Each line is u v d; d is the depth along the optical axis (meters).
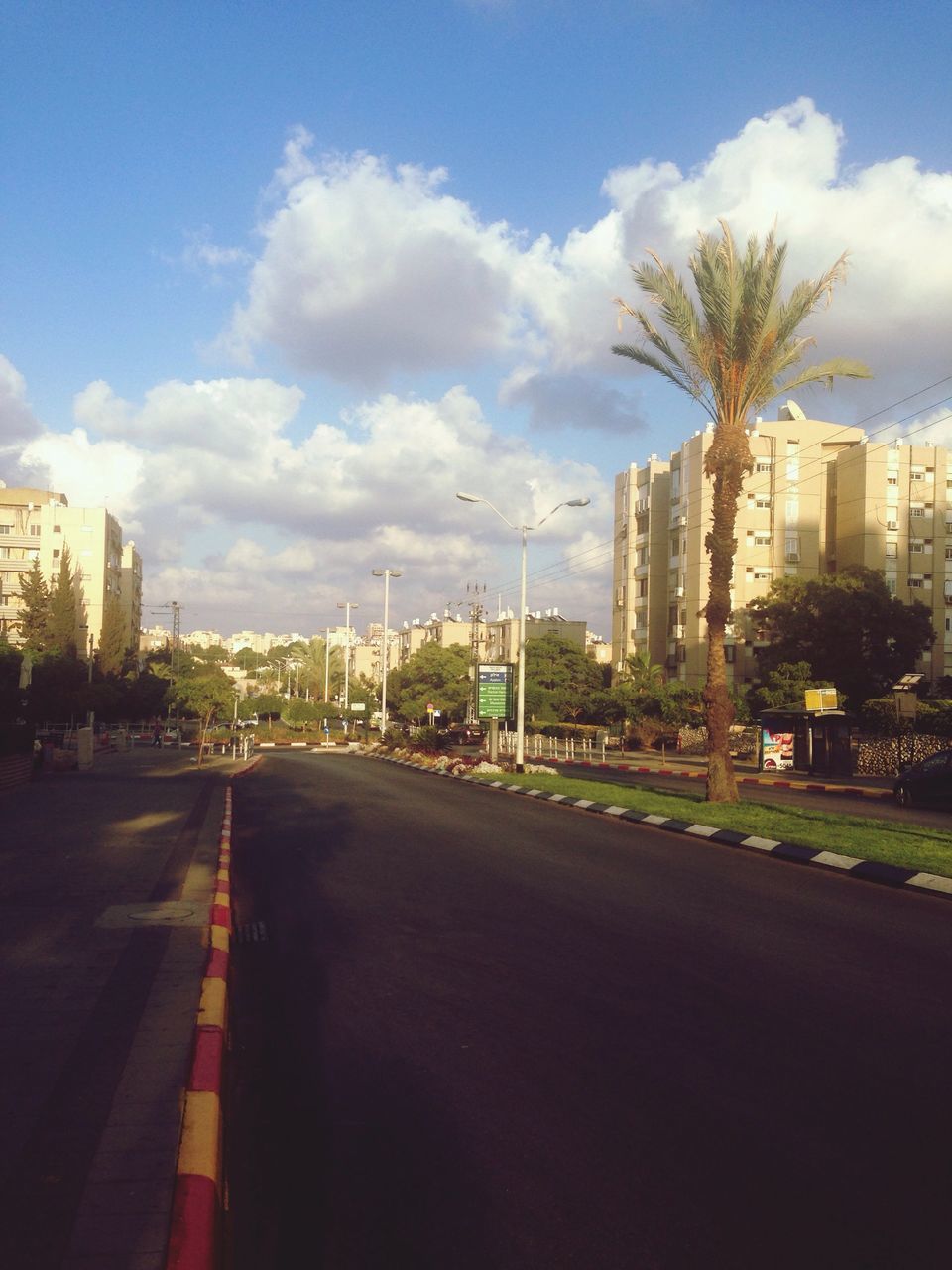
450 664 98.50
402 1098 5.14
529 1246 3.68
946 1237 3.73
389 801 24.38
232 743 56.34
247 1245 3.73
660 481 76.19
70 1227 3.42
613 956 8.20
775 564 69.81
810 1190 4.11
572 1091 5.21
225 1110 4.91
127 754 51.16
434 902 10.70
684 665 71.19
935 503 69.88
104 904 9.77
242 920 9.90
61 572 79.56
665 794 24.81
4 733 26.22
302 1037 6.17
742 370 21.28
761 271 20.86
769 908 10.44
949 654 69.31
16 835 15.60
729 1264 3.55
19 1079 4.90
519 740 34.66
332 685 109.50
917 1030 6.24
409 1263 3.58
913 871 12.36
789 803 25.50
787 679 54.16
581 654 88.06
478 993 7.12
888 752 38.97
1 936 8.32
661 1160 4.39
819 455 71.06
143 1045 5.43
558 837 16.86
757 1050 5.86
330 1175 4.29
